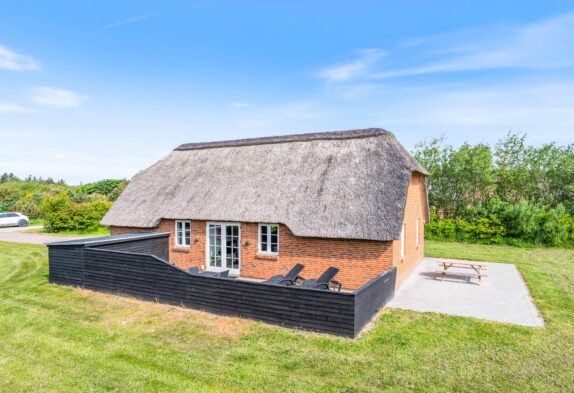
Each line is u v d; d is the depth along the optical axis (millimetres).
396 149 14945
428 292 13570
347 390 6633
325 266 13641
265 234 15242
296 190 14914
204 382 6934
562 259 20719
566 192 27938
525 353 8195
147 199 18453
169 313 10859
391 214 12547
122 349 8414
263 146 18453
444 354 8125
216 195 16531
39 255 21641
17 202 48344
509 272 17172
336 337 9047
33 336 9172
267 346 8547
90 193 53688
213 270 16266
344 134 16797
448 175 30516
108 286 13031
